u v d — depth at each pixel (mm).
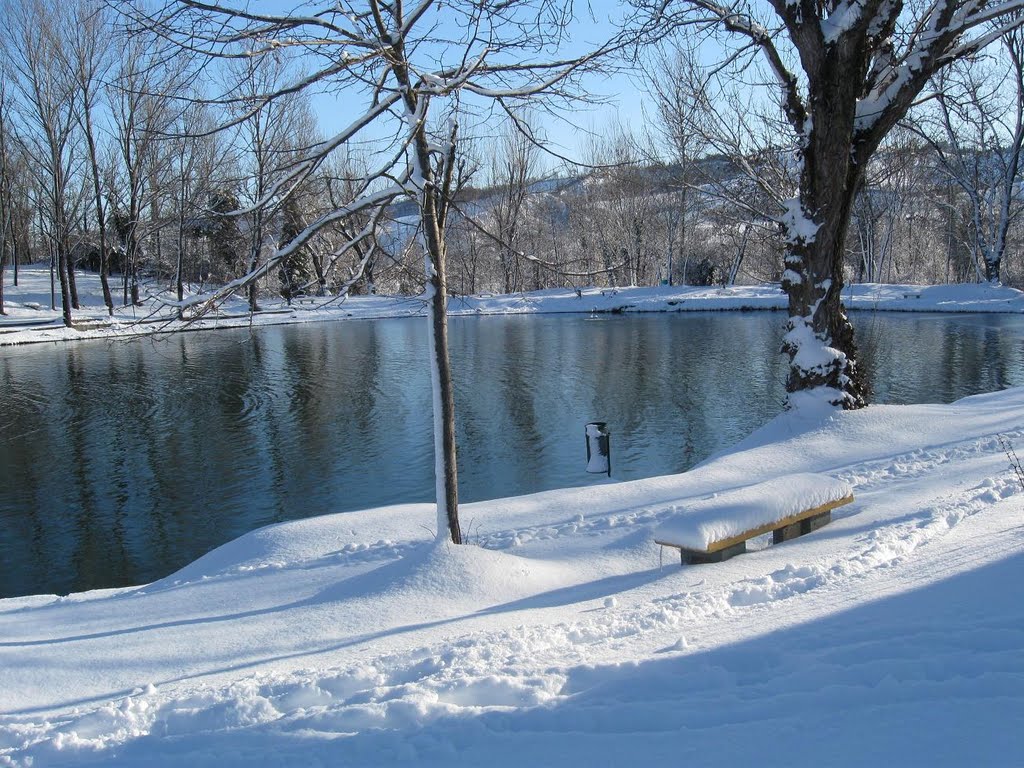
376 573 7445
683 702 3504
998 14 11102
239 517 12336
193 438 17062
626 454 14742
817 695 3352
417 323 41906
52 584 10180
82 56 26047
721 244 51969
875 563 5766
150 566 10656
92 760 3799
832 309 12039
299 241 7480
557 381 22203
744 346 28109
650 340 30797
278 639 6152
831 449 10680
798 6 11188
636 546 7938
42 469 15062
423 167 7426
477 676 4234
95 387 23344
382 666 4797
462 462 14656
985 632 3773
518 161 45219
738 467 10477
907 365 22016
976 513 6844
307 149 7543
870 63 12562
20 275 57625
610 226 52531
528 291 50750
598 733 3346
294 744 3609
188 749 3793
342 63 7012
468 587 6922
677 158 28844
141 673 5691
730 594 5551
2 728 4363
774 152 18000
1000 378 19766
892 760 2771
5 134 41812
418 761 3305
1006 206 37281
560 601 6555
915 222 55625
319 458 15320
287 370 25906
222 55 6656
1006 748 2729
